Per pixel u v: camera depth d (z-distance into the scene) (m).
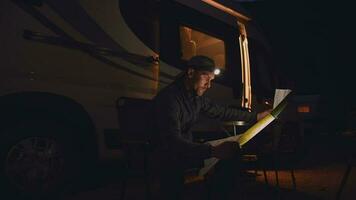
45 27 3.58
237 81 5.24
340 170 6.05
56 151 3.76
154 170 2.21
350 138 3.23
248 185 4.52
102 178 5.10
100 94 3.89
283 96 2.02
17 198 3.54
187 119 2.21
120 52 4.05
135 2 4.27
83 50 3.79
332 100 12.38
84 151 3.95
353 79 17.22
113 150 4.02
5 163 3.46
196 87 2.18
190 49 4.80
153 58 4.30
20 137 3.55
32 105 3.49
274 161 3.48
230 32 5.38
